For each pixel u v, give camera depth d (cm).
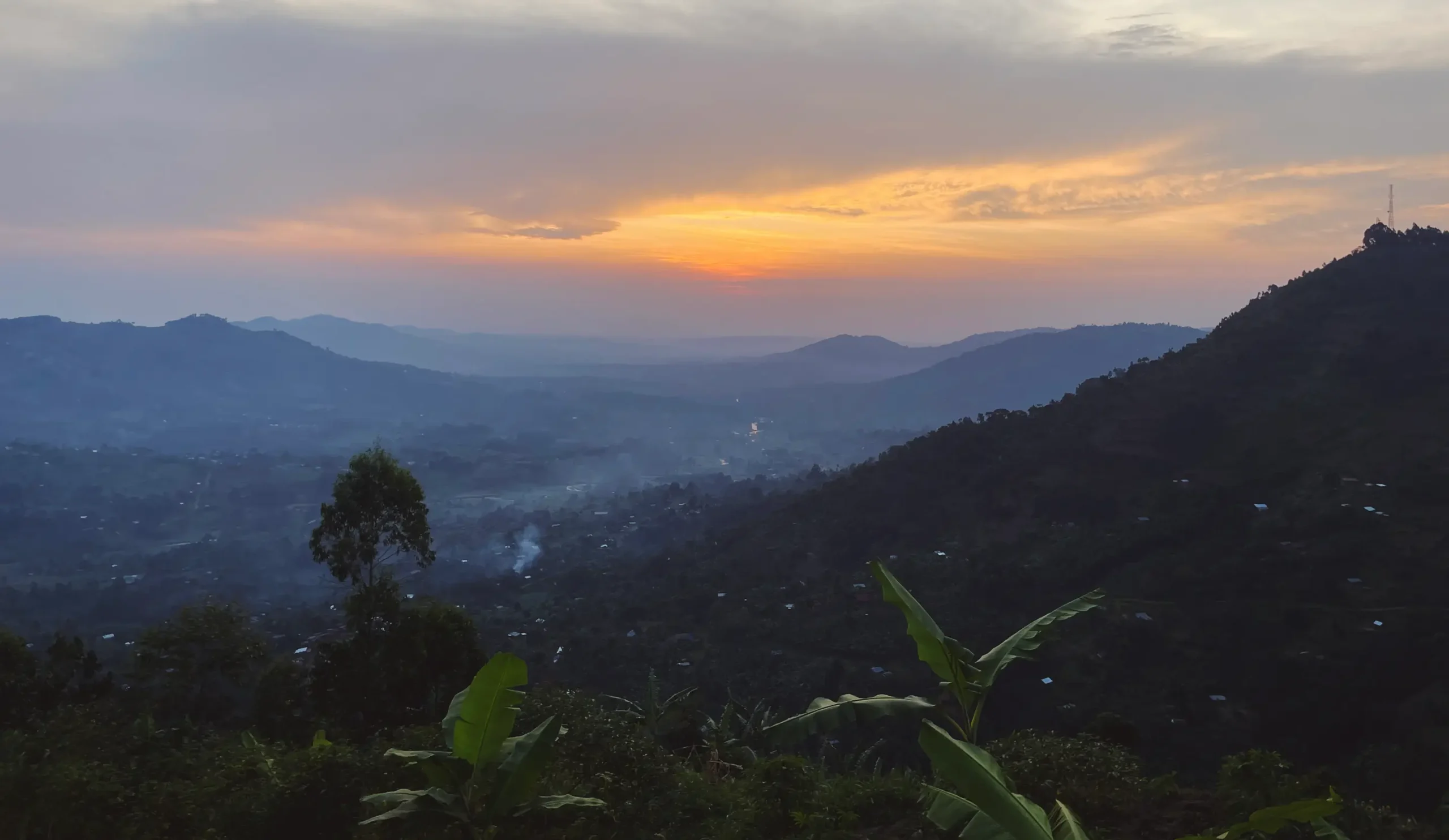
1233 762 659
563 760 763
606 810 668
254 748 834
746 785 761
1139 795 674
